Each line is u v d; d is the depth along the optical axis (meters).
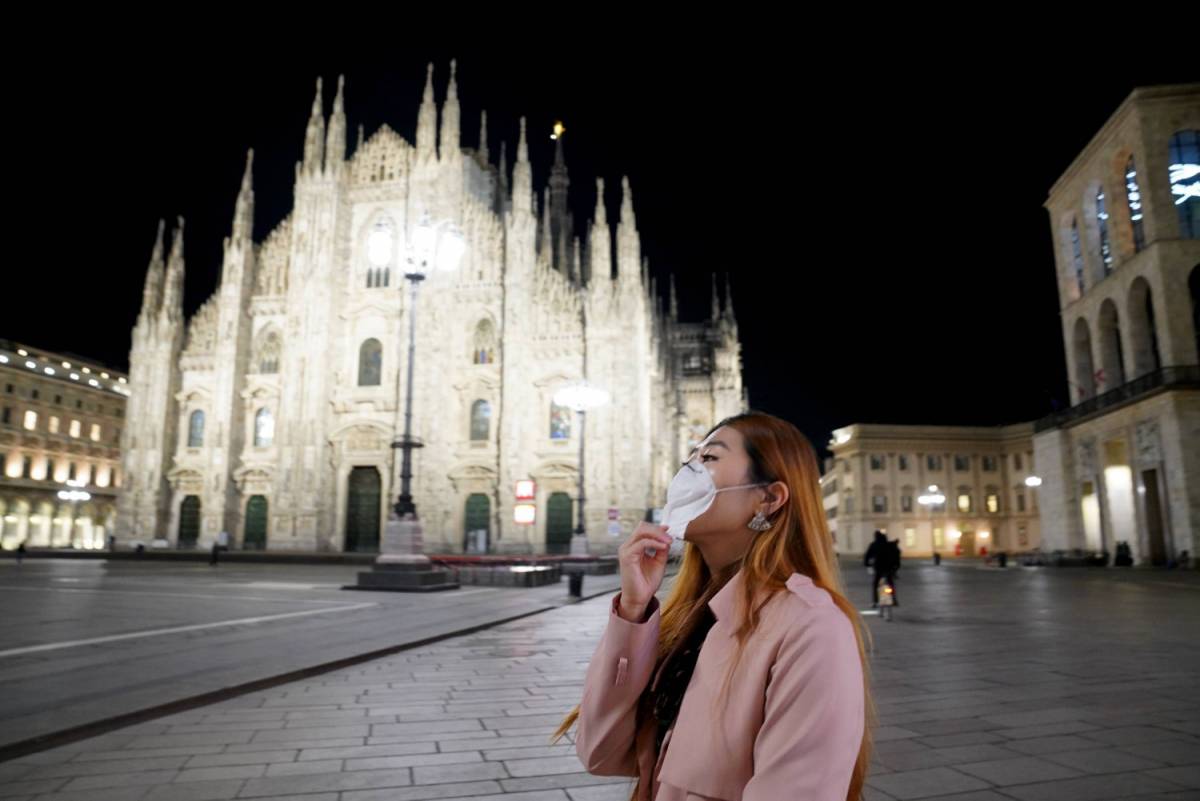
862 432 91.25
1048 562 51.69
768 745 1.64
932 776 6.29
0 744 6.84
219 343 62.91
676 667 2.11
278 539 58.72
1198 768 6.51
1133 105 44.97
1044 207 59.34
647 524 2.22
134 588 27.55
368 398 60.38
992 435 92.00
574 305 59.62
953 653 13.13
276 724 8.20
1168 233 43.25
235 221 64.88
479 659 12.71
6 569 42.06
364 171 65.25
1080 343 55.09
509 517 56.41
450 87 63.50
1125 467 49.19
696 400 97.06
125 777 6.33
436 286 60.88
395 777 6.35
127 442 64.19
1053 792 5.90
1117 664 11.97
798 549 2.06
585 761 2.20
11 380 80.69
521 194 60.88
